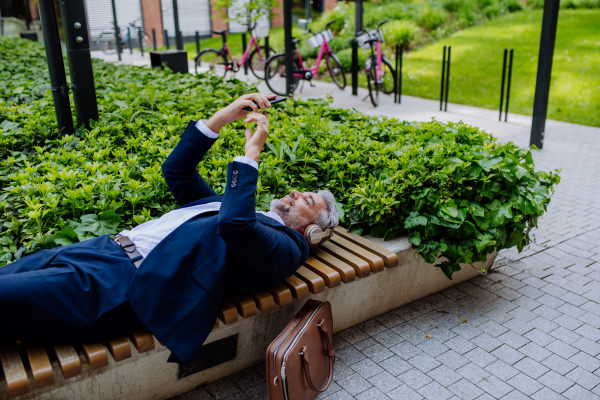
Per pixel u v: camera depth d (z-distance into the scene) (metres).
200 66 14.97
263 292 2.42
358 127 4.71
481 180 3.11
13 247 2.72
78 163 3.75
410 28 15.30
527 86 10.84
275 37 17.78
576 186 5.57
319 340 2.41
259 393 2.49
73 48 4.30
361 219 3.24
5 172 3.66
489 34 15.12
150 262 2.12
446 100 9.40
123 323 2.05
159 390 2.37
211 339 2.41
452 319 3.15
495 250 3.58
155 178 3.28
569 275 3.71
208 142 2.57
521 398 2.48
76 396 2.11
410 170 3.31
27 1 24.70
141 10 24.11
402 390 2.53
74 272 2.04
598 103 9.51
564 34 13.66
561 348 2.87
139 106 4.98
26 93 6.00
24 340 1.97
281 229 2.43
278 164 3.76
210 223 2.27
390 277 3.09
